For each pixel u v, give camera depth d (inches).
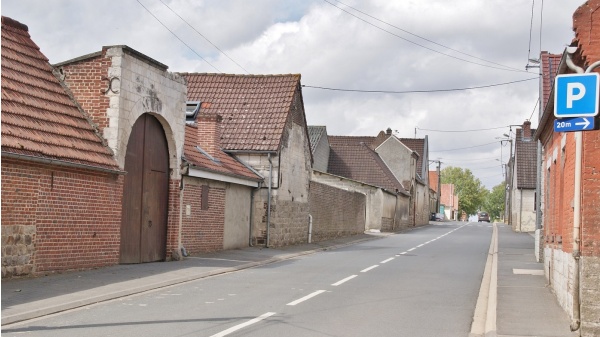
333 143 2481.5
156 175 785.6
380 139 2847.0
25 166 556.1
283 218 1153.4
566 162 482.6
